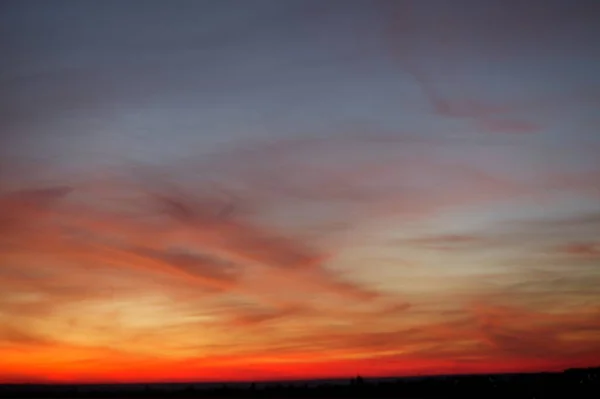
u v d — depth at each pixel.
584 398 44.47
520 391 52.09
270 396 98.44
